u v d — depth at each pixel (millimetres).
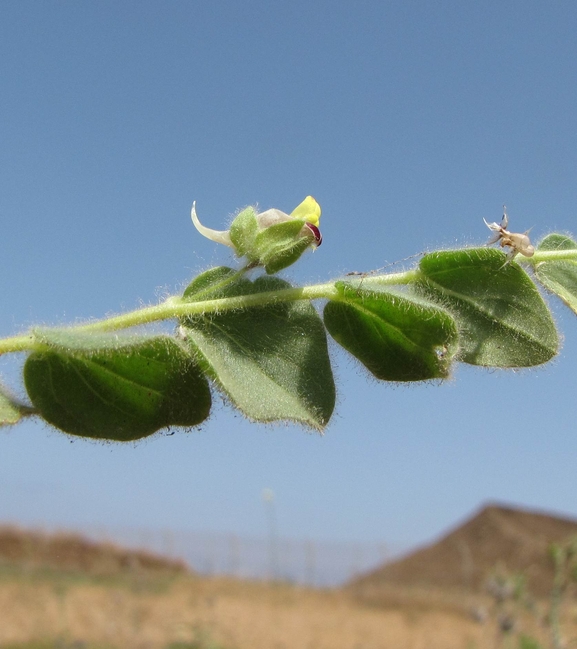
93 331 74
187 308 78
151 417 78
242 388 78
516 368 87
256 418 76
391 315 85
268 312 82
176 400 78
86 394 77
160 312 77
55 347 67
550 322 87
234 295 83
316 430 78
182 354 77
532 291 88
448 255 87
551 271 93
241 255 85
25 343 72
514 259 89
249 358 80
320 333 83
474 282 88
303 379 80
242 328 81
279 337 81
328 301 86
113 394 78
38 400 77
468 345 87
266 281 84
